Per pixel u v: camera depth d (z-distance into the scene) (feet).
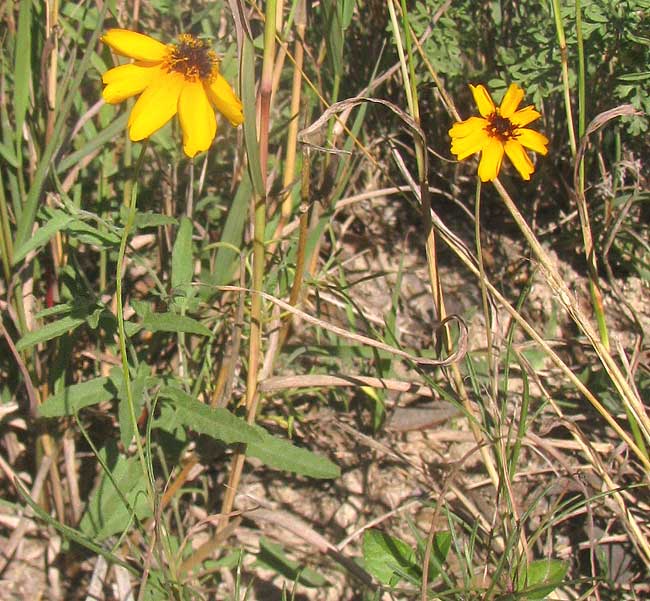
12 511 2.17
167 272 2.23
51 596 2.12
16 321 2.02
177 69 1.77
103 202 2.09
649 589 2.14
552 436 2.31
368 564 2.03
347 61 2.47
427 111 2.53
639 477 2.22
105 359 2.13
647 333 2.45
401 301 2.52
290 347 2.32
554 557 2.19
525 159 1.93
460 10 2.36
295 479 2.27
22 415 2.14
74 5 2.11
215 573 2.14
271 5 1.78
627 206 2.09
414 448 2.31
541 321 2.49
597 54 2.28
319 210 2.17
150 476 1.85
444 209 2.64
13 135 2.01
